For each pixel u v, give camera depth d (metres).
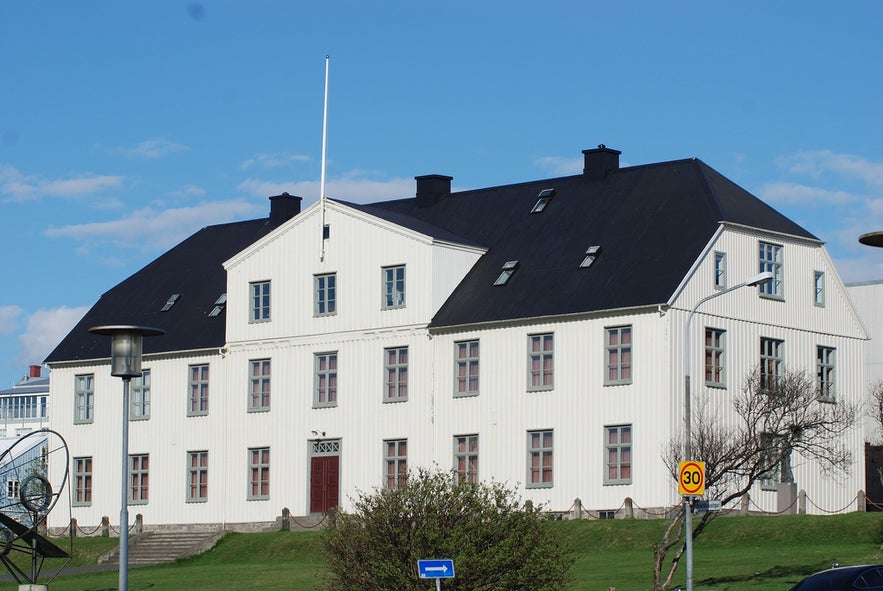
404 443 64.81
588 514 58.47
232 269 71.88
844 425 62.25
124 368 38.22
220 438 70.94
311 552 61.72
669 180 64.19
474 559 35.66
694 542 53.44
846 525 52.38
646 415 57.38
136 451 73.81
